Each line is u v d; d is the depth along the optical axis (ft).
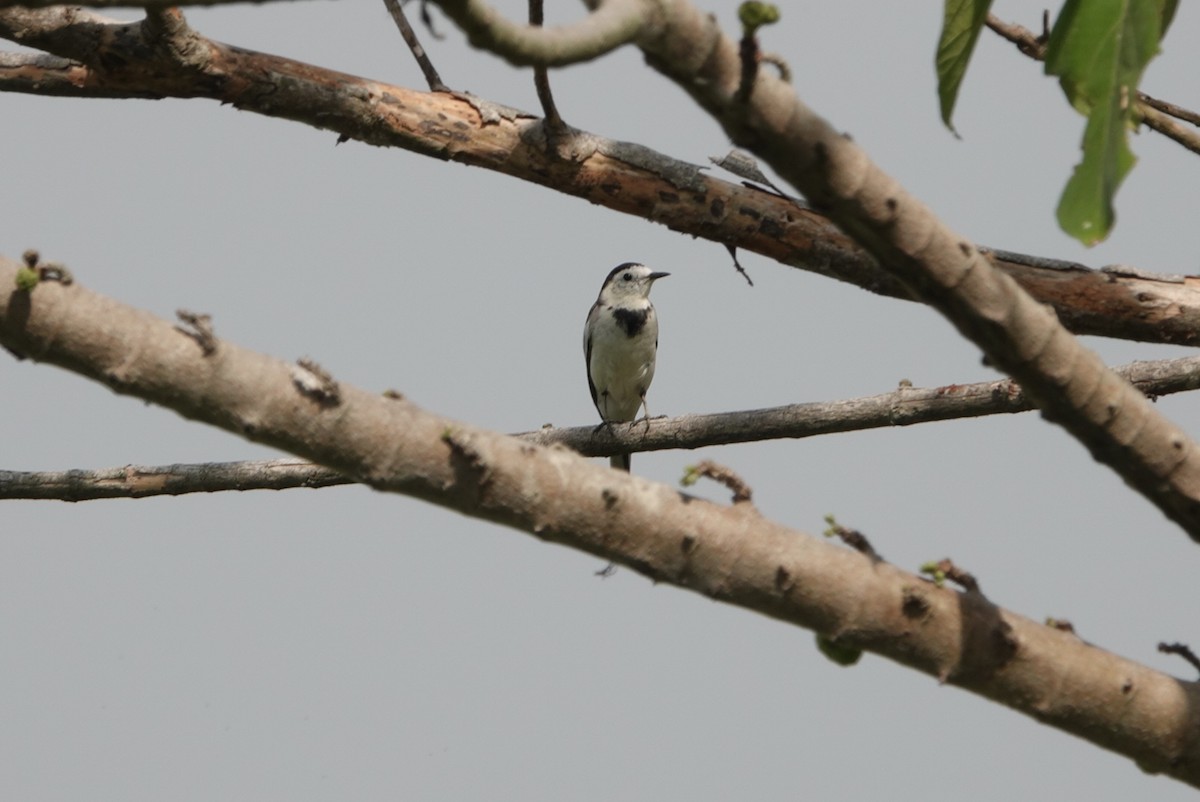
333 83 32.96
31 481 32.24
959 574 18.88
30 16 30.76
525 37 14.37
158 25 30.76
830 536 18.72
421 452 17.11
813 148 16.70
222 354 16.39
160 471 32.42
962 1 25.16
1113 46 21.74
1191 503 19.30
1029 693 18.97
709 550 17.97
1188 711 19.20
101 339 16.02
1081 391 18.62
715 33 15.96
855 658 19.35
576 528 17.69
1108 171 21.35
